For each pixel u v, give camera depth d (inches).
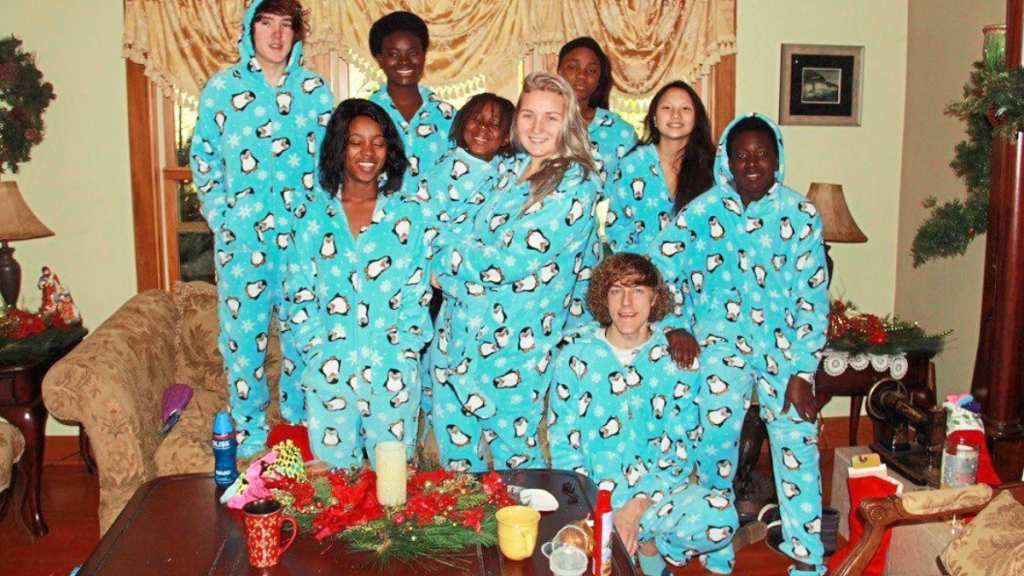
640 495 96.3
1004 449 126.3
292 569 71.0
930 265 165.6
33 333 131.3
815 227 109.3
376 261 103.5
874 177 173.5
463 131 111.6
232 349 117.5
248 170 112.2
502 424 106.0
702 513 97.6
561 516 81.4
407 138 124.5
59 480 153.1
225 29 152.9
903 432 126.0
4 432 122.0
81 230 159.2
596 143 130.7
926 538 101.1
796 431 110.3
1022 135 121.0
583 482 88.8
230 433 88.0
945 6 159.3
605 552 70.3
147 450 112.3
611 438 104.2
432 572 70.8
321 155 102.9
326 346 104.8
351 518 75.5
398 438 106.7
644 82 161.3
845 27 168.9
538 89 97.0
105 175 158.4
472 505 78.5
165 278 164.2
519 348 102.2
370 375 104.2
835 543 117.5
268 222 114.0
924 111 165.8
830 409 178.4
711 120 167.8
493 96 111.7
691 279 114.7
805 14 167.6
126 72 155.9
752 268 110.5
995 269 126.6
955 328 159.6
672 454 107.4
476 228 102.4
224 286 115.4
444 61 157.1
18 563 121.5
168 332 134.6
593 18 158.4
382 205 103.8
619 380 103.4
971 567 74.2
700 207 111.8
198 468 112.2
